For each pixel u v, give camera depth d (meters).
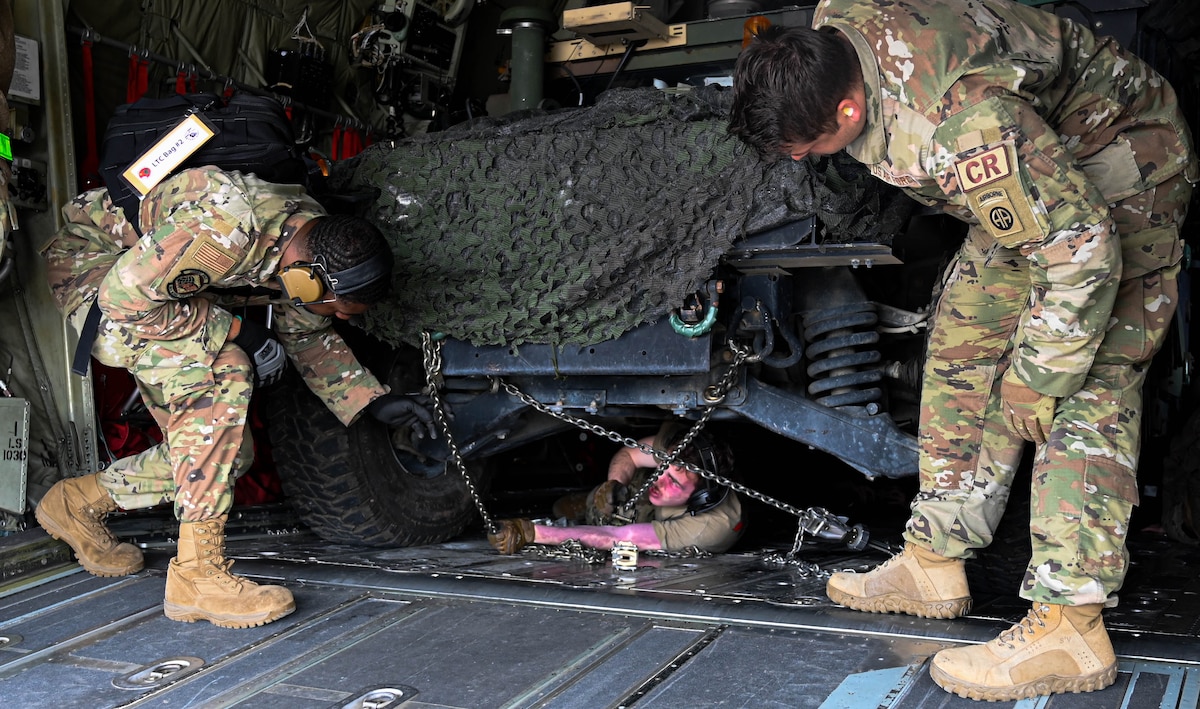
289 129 2.80
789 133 1.94
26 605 2.65
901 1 1.95
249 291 2.80
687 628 2.38
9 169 2.88
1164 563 3.24
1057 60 1.95
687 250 2.74
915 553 2.42
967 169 1.83
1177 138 2.08
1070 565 1.95
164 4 4.00
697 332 2.79
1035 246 1.85
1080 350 1.91
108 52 3.86
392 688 2.04
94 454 3.40
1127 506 1.99
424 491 3.47
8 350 3.31
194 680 2.11
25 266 3.36
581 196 2.84
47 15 3.39
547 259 2.87
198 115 2.63
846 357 2.90
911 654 2.18
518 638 2.33
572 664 2.15
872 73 1.91
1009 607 2.55
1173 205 2.07
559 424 3.58
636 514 3.54
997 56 1.87
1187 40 4.29
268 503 3.96
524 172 2.91
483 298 2.94
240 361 2.62
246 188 2.54
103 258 2.82
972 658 1.98
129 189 2.63
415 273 2.98
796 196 2.60
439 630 2.40
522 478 5.09
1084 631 1.97
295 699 1.99
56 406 3.37
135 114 2.71
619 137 2.84
